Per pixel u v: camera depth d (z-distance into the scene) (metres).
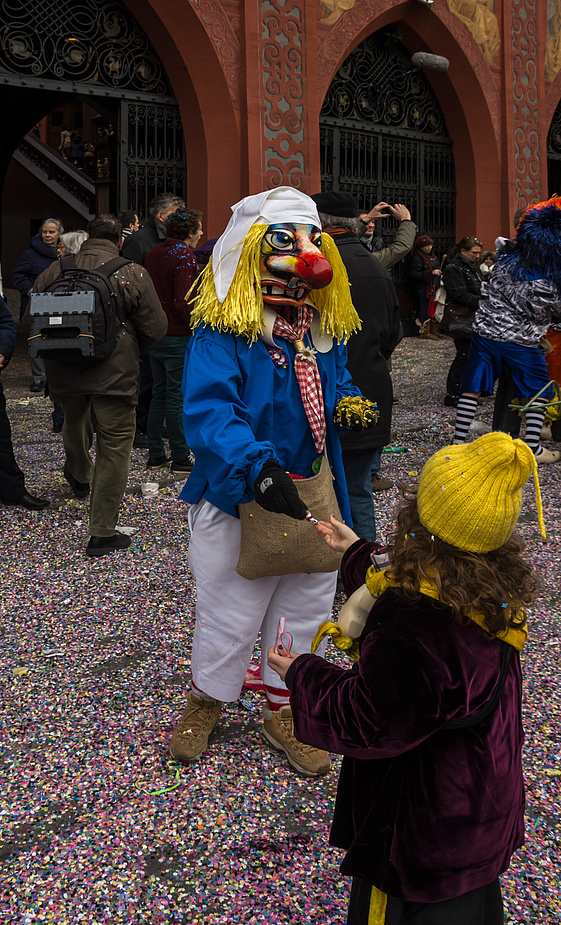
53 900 2.00
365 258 3.62
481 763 1.35
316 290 2.37
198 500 2.36
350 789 1.49
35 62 9.77
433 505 1.33
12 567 4.21
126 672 3.14
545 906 1.98
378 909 1.42
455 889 1.36
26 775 2.50
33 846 2.19
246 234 2.15
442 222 14.83
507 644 1.36
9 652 3.30
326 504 2.26
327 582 2.49
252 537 2.21
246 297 2.14
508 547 1.39
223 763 2.57
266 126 10.86
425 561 1.35
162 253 5.53
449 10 13.02
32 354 3.96
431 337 13.92
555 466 6.27
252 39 10.52
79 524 4.88
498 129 14.31
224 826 2.27
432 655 1.30
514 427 6.19
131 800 2.38
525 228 5.60
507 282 5.69
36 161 24.78
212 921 1.94
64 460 6.32
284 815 2.33
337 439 2.47
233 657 2.46
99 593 3.89
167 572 4.15
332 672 1.44
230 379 2.15
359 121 13.11
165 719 2.82
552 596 3.90
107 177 21.08
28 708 2.88
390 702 1.30
